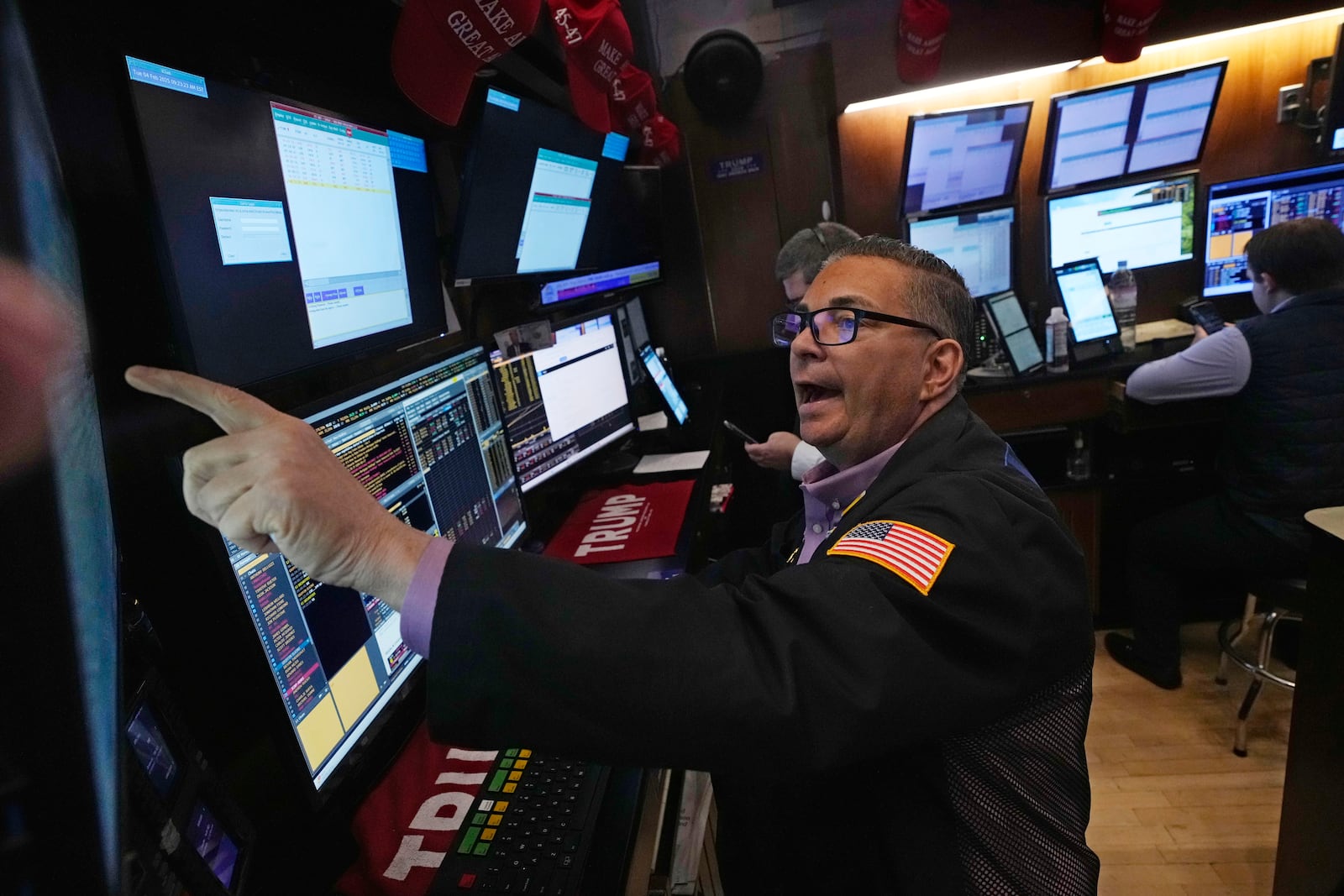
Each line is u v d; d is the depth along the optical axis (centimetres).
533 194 177
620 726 59
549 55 177
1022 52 269
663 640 61
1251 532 214
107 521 30
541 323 181
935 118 284
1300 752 151
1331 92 277
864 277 96
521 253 183
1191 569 231
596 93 169
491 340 156
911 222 303
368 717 92
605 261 247
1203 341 220
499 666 59
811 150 323
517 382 168
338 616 88
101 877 24
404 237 128
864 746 62
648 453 239
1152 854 182
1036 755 81
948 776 78
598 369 212
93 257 79
